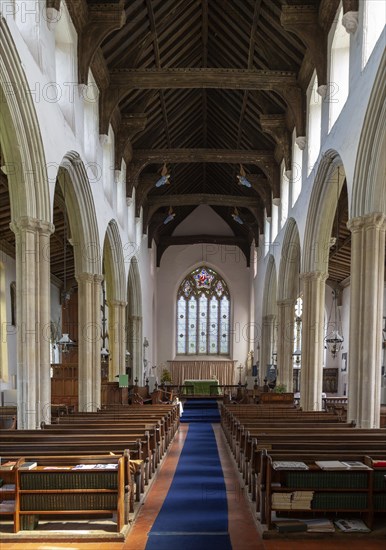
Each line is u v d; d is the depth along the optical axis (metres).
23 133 8.49
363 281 9.95
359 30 9.84
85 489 6.00
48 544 5.76
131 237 20.75
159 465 10.55
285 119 17.06
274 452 6.83
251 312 30.03
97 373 14.02
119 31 12.70
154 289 29.84
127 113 16.75
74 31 11.39
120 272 18.38
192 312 31.17
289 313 19.19
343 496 6.12
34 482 5.99
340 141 11.15
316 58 12.31
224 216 30.66
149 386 23.95
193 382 27.42
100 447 7.27
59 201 14.38
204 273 31.38
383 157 9.39
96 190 13.84
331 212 13.88
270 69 14.84
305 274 14.72
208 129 21.97
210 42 16.05
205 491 8.28
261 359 24.45
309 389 14.67
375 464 6.31
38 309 9.30
